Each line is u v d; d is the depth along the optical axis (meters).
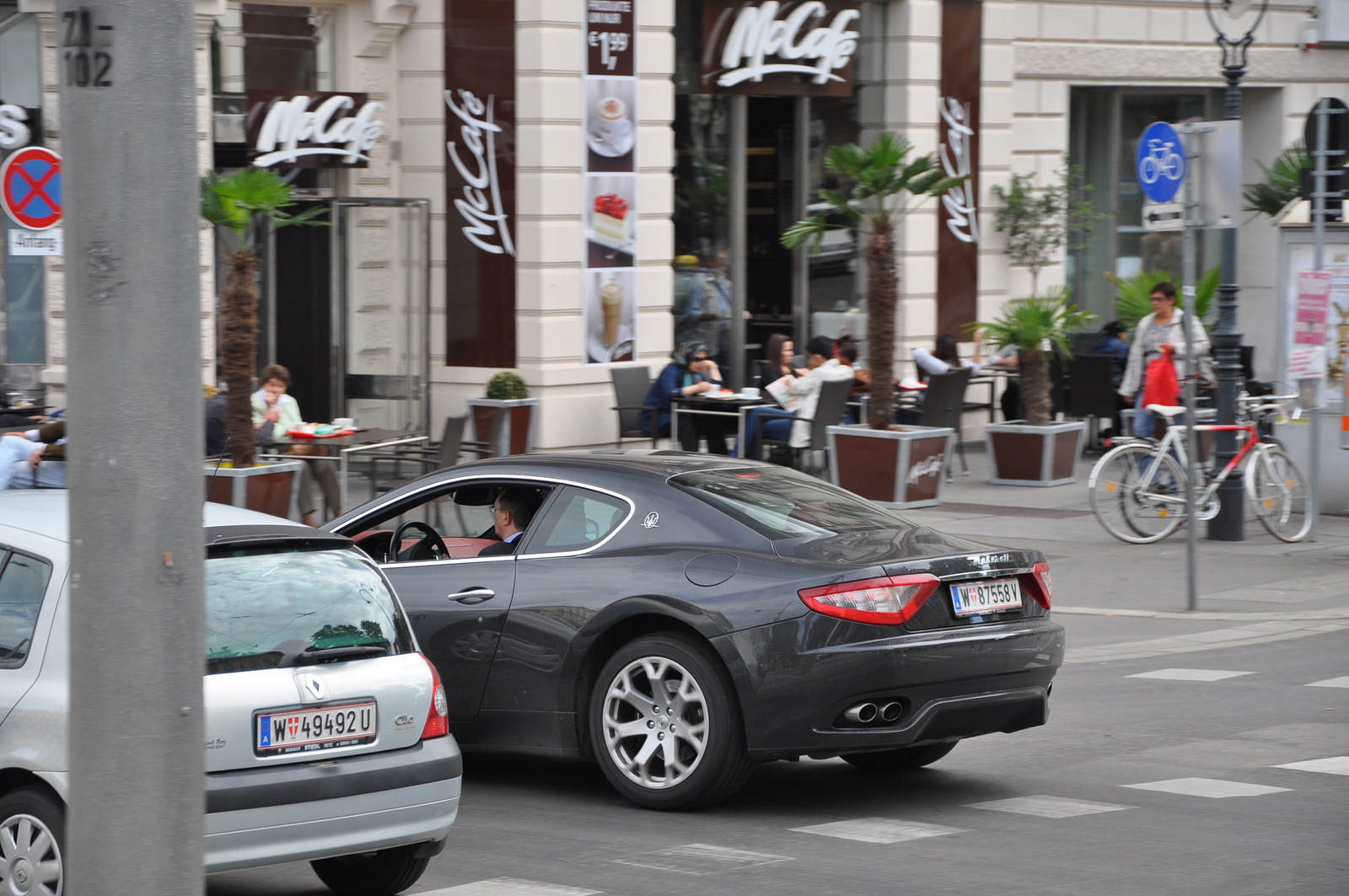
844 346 62.03
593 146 53.06
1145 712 25.44
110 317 9.45
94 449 9.50
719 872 17.22
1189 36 74.81
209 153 48.16
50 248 32.31
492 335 53.00
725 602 19.16
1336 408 44.50
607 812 20.03
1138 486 41.19
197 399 9.73
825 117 61.16
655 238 55.16
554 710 20.39
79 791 9.64
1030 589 20.25
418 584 21.42
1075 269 74.00
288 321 53.53
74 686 9.64
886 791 21.11
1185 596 35.12
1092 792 20.80
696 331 58.56
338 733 15.29
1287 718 24.86
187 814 9.73
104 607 9.53
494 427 50.88
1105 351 59.34
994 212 65.25
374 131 52.31
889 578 18.89
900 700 18.94
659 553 20.06
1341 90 80.62
